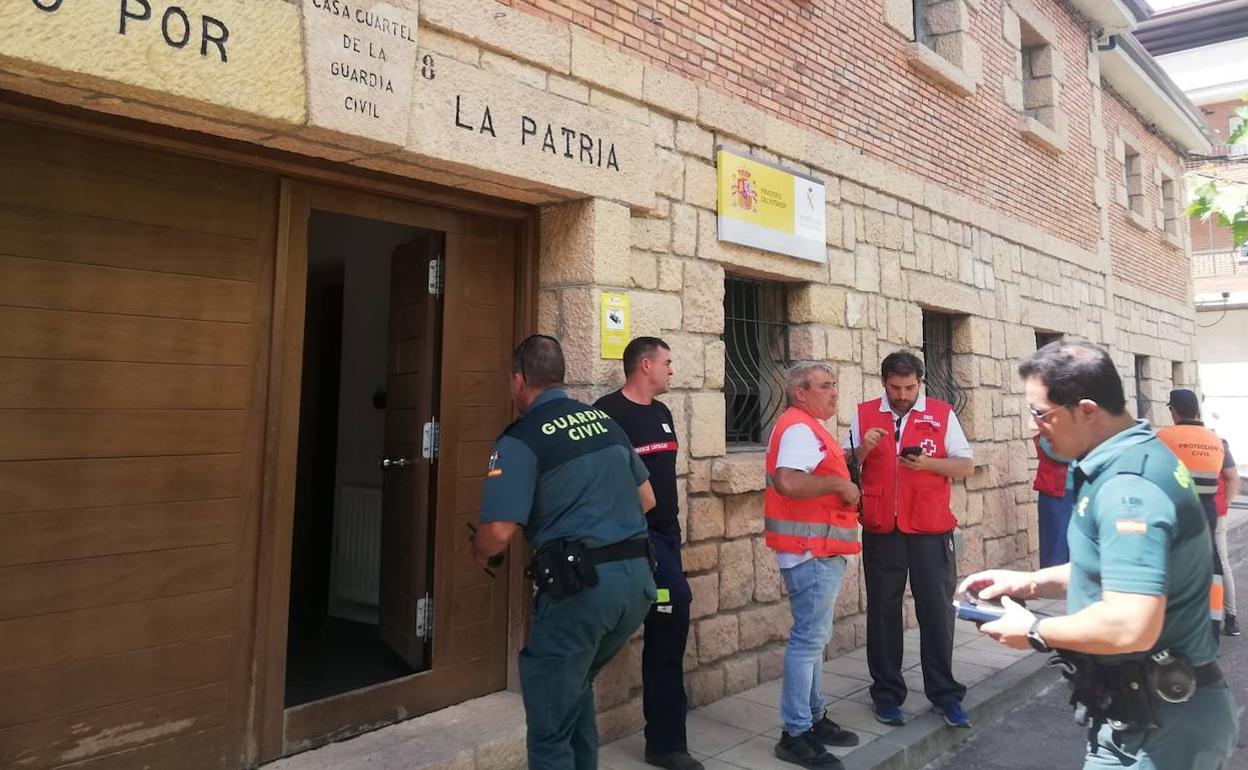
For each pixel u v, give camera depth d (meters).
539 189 3.74
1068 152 9.16
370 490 5.38
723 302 4.93
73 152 2.74
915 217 6.46
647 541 2.89
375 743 3.32
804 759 3.54
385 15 3.07
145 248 2.88
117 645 2.75
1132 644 1.76
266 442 3.13
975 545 6.79
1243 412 20.36
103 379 2.76
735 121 4.78
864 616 5.60
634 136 4.09
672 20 4.48
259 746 3.08
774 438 3.74
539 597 2.77
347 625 5.19
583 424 2.89
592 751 2.87
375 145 3.08
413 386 4.01
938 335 7.12
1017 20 8.22
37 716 2.58
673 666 3.54
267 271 3.19
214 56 2.63
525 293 4.07
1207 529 1.92
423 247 3.97
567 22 3.90
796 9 5.39
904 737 3.92
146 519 2.83
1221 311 20.27
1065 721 4.53
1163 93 11.30
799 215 5.20
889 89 6.26
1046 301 8.42
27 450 2.60
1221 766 1.88
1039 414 2.10
